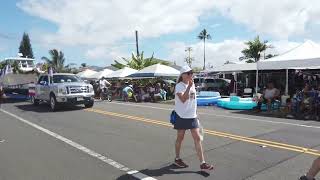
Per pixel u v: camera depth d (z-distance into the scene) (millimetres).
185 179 6715
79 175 7176
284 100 18078
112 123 14047
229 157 8203
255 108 18734
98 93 31078
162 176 6938
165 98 26922
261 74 31609
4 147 9953
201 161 7176
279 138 10320
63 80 20938
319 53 18047
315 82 24391
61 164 8016
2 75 28844
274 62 18297
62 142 10430
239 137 10492
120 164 7871
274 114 16938
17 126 13891
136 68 38781
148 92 26766
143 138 10727
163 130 12094
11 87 26656
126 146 9648
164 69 29438
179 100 7168
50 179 6977
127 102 25891
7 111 19797
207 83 33094
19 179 7051
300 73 27141
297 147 9078
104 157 8516
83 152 9086
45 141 10648
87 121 14844
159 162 7934
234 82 30609
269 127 12453
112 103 24578
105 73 37625
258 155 8344
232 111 18578
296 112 16188
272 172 7043
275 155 8320
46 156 8789
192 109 7172
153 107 20844
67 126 13562
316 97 15648
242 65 30156
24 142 10578
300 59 17281
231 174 6949
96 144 10008
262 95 18484
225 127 12469
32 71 29719
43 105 23312
